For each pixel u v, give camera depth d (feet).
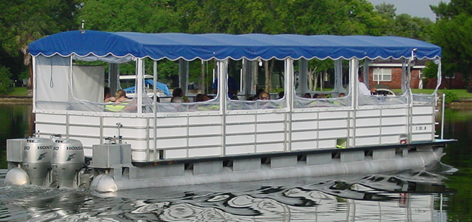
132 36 44.55
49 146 45.34
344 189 46.60
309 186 47.21
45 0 193.47
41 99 49.01
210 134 46.47
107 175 42.83
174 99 48.11
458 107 156.04
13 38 185.47
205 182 45.98
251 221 36.78
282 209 39.91
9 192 42.91
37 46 48.60
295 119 50.29
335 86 59.57
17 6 187.83
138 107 43.65
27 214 37.35
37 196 41.78
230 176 47.19
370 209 40.57
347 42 53.62
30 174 45.09
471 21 183.21
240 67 56.85
